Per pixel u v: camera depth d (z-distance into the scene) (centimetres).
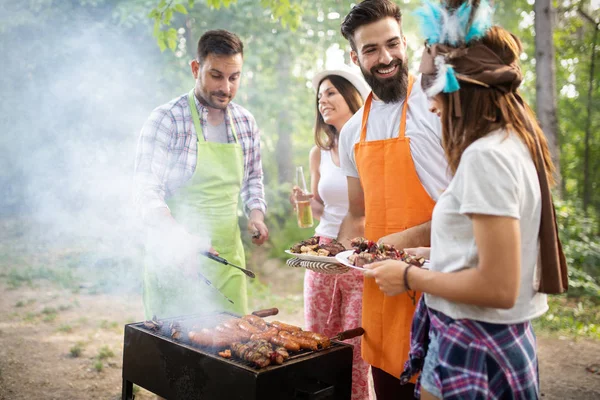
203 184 310
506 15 1056
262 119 876
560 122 1044
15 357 443
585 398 390
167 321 253
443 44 166
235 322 249
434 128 227
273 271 784
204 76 299
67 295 647
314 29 914
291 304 636
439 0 173
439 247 165
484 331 158
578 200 881
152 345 236
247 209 354
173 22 824
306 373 208
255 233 338
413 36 978
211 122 321
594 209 983
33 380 402
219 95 303
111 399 378
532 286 161
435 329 172
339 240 283
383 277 175
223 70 297
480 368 155
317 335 228
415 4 935
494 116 157
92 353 459
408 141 230
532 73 1110
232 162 318
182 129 307
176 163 309
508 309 158
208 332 226
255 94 865
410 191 232
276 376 196
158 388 233
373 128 248
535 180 157
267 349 202
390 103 243
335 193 320
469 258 156
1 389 384
